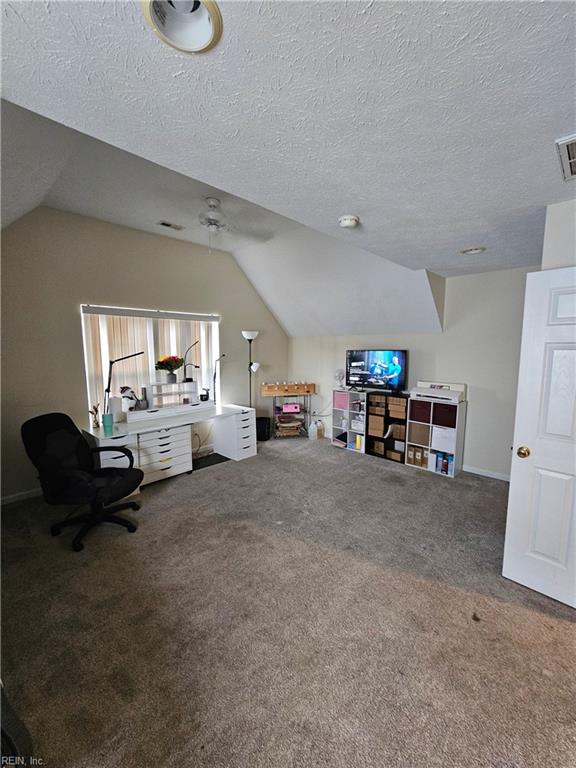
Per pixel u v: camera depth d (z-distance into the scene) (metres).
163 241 4.00
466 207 1.90
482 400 3.79
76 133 1.81
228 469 4.04
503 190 1.69
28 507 3.05
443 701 1.39
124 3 0.71
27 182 2.06
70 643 1.67
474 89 0.99
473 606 1.90
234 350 5.00
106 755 1.21
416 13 0.76
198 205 3.01
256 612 1.87
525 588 2.04
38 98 1.02
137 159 2.21
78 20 0.76
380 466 4.14
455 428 3.74
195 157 1.39
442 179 1.58
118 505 2.99
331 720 1.33
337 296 4.43
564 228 1.84
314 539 2.56
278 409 5.57
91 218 3.40
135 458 3.38
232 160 1.41
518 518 2.06
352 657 1.60
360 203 1.85
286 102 1.05
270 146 1.30
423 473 3.91
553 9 0.74
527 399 1.99
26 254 3.06
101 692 1.43
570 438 1.85
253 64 0.89
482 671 1.52
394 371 4.39
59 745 1.24
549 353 1.89
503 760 1.19
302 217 2.07
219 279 4.68
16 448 3.13
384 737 1.27
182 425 3.72
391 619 1.82
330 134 1.23
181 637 1.71
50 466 2.41
